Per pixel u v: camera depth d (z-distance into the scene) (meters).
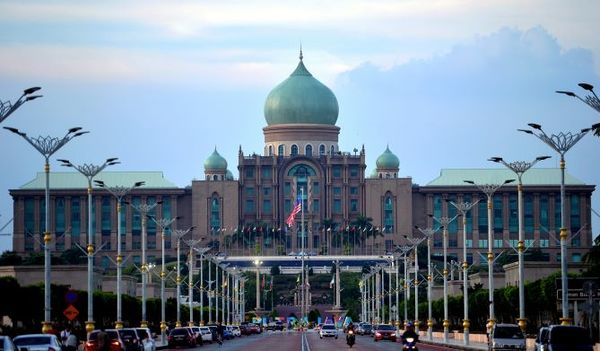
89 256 170.38
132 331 143.88
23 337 116.44
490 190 193.25
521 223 171.38
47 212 150.00
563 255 144.75
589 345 120.69
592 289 140.50
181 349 196.12
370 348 199.38
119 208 191.62
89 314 169.12
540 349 123.44
